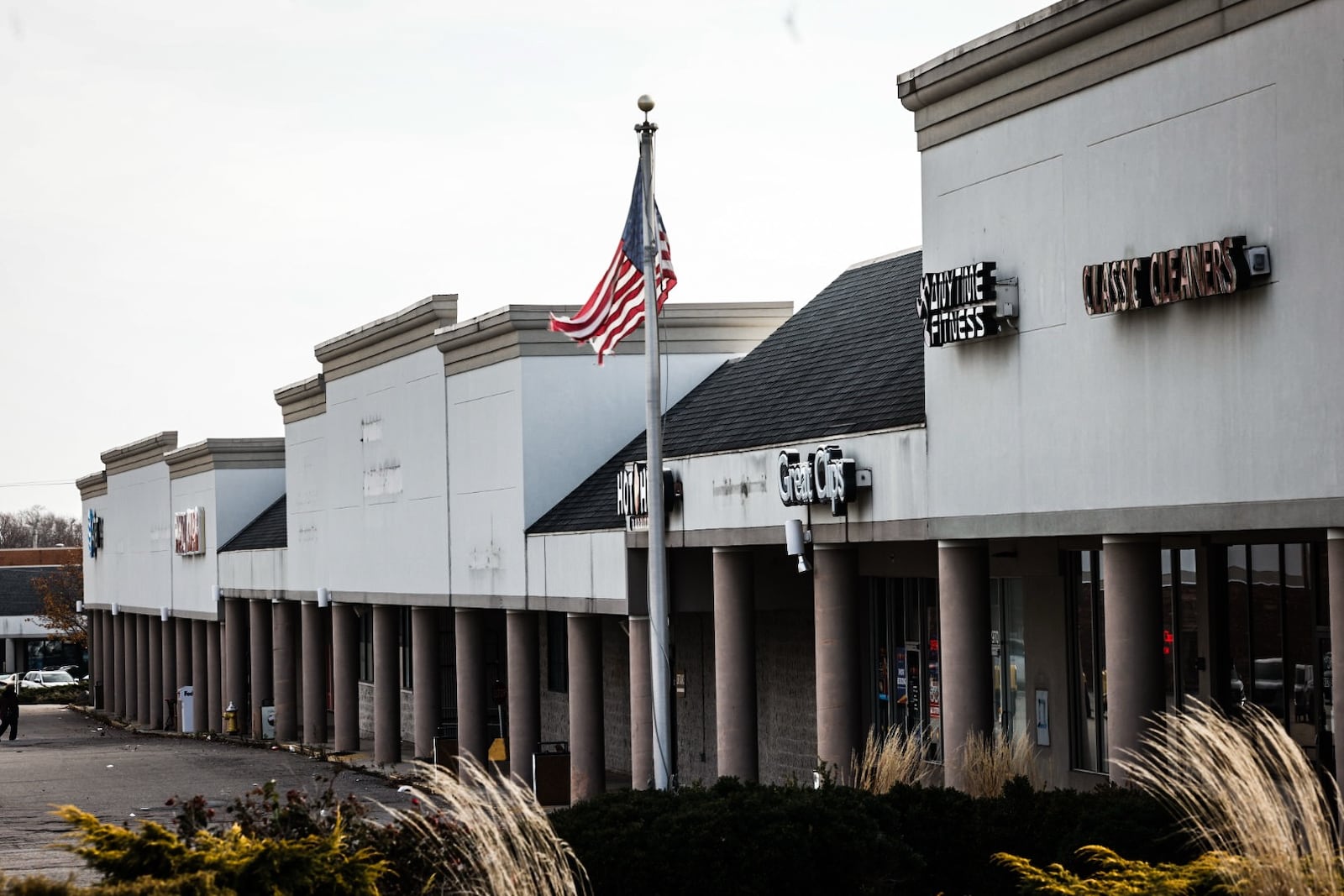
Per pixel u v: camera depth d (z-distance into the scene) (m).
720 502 33.78
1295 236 20.44
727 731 33.72
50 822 31.98
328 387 57.84
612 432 43.56
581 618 39.91
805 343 37.94
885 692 37.22
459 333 45.91
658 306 29.53
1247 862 14.00
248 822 15.52
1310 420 20.23
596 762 39.81
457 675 47.28
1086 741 30.59
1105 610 23.77
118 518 93.75
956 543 27.11
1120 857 17.12
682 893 17.38
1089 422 23.95
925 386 28.41
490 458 45.00
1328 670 25.50
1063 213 24.50
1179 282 21.86
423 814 16.50
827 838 17.88
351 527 55.88
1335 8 19.83
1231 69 21.42
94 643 102.19
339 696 57.47
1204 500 21.86
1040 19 24.52
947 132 27.08
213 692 74.81
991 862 18.66
